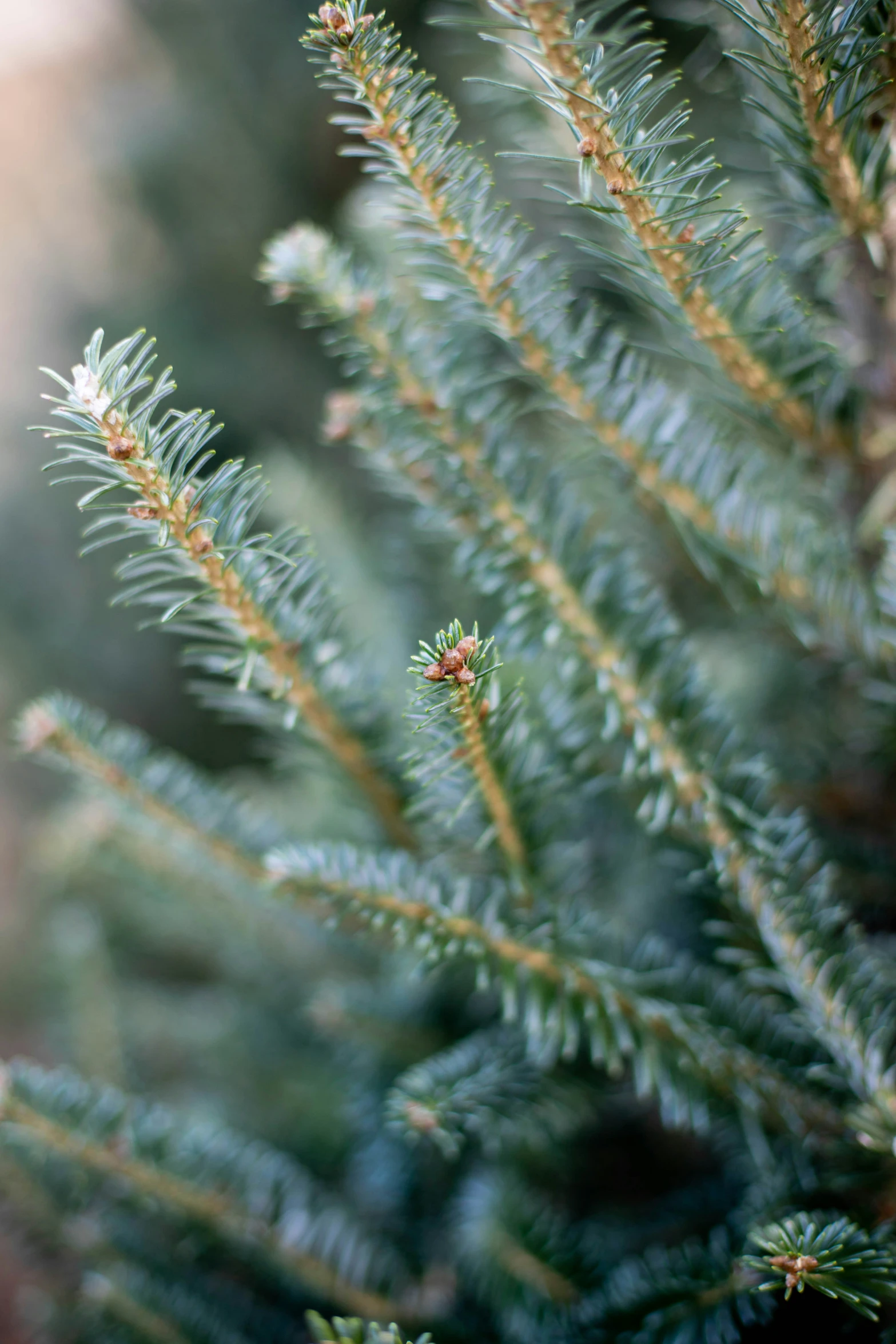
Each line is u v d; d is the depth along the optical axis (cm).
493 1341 57
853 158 50
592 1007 52
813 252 52
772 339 52
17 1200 59
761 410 54
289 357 121
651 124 71
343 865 51
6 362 139
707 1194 59
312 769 57
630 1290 52
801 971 52
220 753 125
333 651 53
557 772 53
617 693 53
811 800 60
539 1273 55
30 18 143
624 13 63
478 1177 60
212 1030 82
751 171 56
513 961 52
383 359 53
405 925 51
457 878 54
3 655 132
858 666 56
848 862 59
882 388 54
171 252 127
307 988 76
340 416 55
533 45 48
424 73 48
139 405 47
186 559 48
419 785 55
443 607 68
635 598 54
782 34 47
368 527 97
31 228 145
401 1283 57
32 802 139
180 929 83
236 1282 60
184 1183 56
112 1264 58
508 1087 54
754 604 57
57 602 132
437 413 53
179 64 118
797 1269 47
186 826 56
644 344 55
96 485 129
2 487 133
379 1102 63
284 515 82
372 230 66
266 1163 57
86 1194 59
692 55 57
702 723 53
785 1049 53
